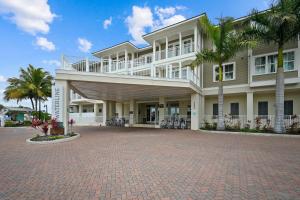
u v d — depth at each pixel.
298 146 9.34
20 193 4.14
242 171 5.47
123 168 5.81
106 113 26.98
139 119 28.09
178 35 22.20
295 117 15.14
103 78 13.97
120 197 3.88
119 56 29.28
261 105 19.23
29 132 18.23
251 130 15.28
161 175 5.16
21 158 7.18
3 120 29.03
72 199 3.82
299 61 15.84
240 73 19.05
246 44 14.00
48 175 5.24
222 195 3.93
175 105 25.17
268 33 13.79
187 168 5.79
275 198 3.79
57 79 12.83
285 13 12.29
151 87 16.42
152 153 7.87
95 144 10.16
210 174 5.23
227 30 15.36
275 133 13.79
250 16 14.37
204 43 21.88
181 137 12.99
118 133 15.73
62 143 10.55
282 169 5.64
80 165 6.17
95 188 4.34
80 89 17.80
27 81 30.88
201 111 20.80
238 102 20.36
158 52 24.05
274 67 16.91
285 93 18.11
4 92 31.77
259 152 7.99
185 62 20.91
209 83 20.95
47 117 33.94
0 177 5.12
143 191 4.15
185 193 4.04
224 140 11.49
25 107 45.53
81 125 27.70
